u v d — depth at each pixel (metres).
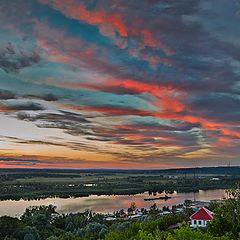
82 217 124.31
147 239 19.69
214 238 18.84
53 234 99.81
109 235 59.78
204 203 157.50
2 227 92.88
